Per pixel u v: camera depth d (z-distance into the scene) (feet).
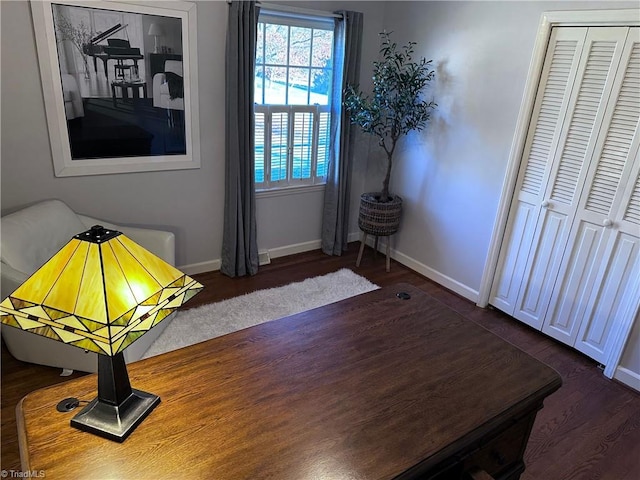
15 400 6.97
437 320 6.02
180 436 3.80
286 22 10.85
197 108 10.14
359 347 5.31
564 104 8.48
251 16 9.81
